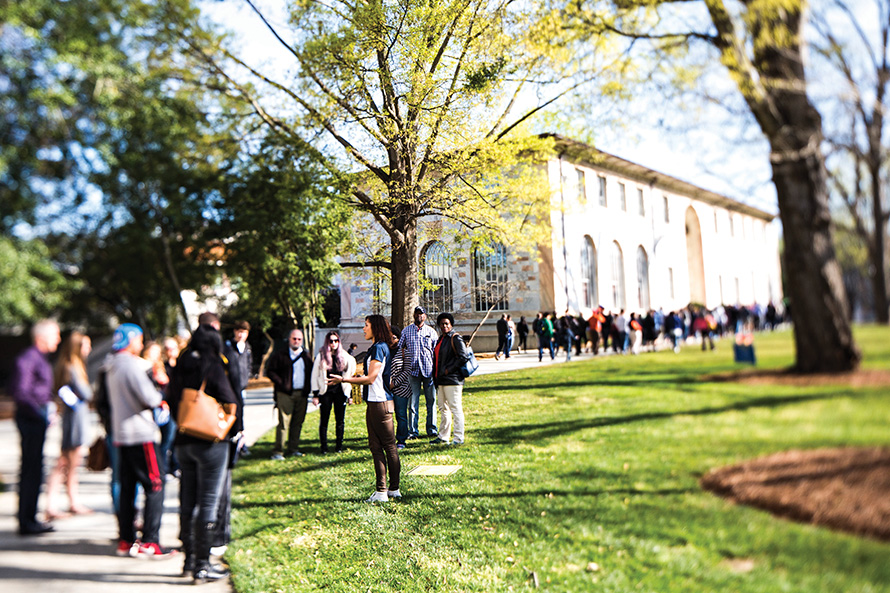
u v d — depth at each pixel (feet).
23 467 15.19
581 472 11.76
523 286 65.05
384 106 27.94
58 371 17.20
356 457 21.91
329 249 27.78
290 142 26.76
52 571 12.85
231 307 25.27
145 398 14.37
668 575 7.35
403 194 28.19
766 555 5.89
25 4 16.02
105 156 18.92
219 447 13.61
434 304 33.63
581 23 19.03
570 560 10.28
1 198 16.75
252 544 15.40
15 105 16.85
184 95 23.49
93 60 18.08
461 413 21.01
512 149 32.71
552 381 21.79
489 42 26.84
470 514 14.44
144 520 14.70
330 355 23.40
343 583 12.50
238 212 24.32
